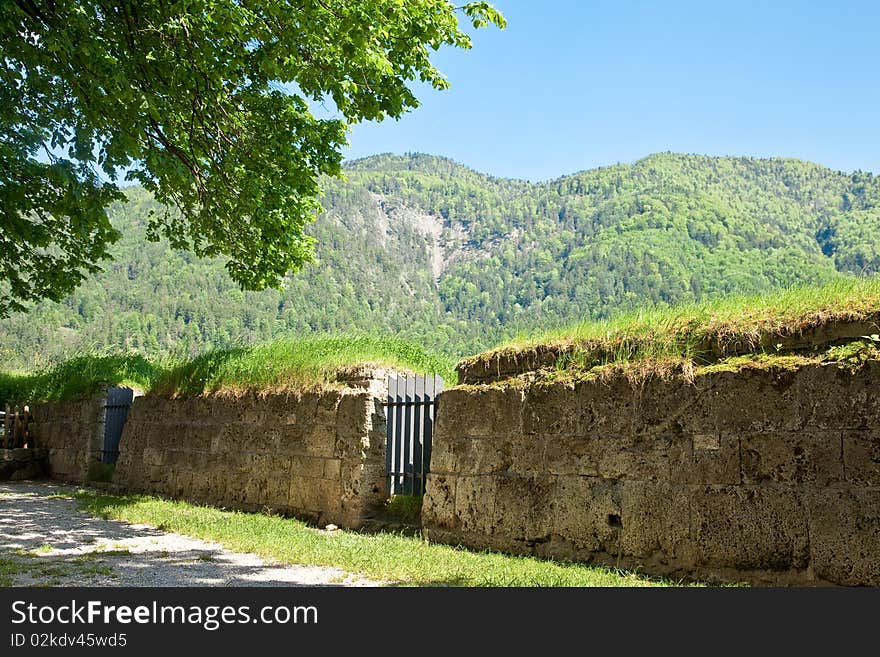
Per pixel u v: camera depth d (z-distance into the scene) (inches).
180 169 382.3
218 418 479.8
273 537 320.2
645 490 260.7
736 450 239.1
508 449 310.8
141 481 539.2
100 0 381.1
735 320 261.7
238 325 5123.0
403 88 423.2
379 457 386.0
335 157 519.8
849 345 224.2
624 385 274.8
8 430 716.0
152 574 244.4
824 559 213.5
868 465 209.0
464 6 428.8
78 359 740.7
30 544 300.4
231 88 451.8
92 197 367.6
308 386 425.1
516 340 341.4
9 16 336.8
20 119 371.9
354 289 7524.6
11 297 624.1
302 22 369.1
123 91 344.2
